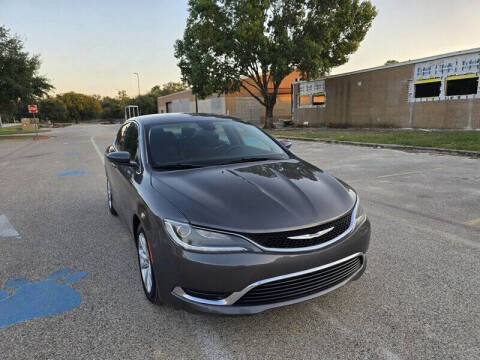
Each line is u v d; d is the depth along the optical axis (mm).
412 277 3271
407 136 15406
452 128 18578
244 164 3383
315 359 2281
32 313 2859
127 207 3568
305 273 2395
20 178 9297
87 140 23031
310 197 2684
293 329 2586
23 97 28125
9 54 27516
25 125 43688
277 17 24250
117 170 4145
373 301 2900
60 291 3197
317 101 28531
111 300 3029
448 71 18406
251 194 2662
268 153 3742
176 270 2414
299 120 31125
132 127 4348
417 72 20094
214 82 25922
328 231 2479
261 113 40219
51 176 9375
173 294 2488
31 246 4285
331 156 11211
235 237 2324
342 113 26047
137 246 3285
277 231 2336
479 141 12211
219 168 3240
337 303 2891
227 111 38969
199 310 2377
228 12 24375
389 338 2451
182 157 3475
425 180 7277
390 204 5629
